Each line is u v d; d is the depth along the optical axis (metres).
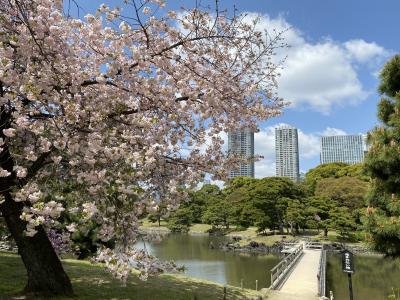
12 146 8.31
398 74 8.47
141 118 7.73
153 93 8.02
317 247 37.72
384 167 7.81
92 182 7.00
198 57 8.70
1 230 12.90
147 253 7.00
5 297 8.90
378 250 7.73
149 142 8.00
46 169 9.07
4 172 6.68
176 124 8.53
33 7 7.20
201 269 29.66
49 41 7.11
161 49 8.01
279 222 50.94
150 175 8.35
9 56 6.89
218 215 59.88
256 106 9.23
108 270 6.91
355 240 46.19
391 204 7.36
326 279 26.17
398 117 7.98
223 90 8.64
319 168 71.31
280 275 19.48
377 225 7.38
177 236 58.09
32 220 6.14
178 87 8.21
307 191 57.56
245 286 22.83
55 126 7.09
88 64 8.22
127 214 7.35
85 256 17.69
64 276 9.76
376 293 22.08
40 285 9.33
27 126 7.09
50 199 8.33
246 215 50.09
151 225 70.12
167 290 11.87
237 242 46.38
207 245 46.31
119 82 7.81
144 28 7.68
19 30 7.00
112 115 8.01
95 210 6.67
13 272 11.77
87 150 7.00
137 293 10.89
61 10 7.36
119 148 6.97
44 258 9.43
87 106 7.64
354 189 49.78
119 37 7.74
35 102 7.59
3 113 7.80
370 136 8.42
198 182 8.86
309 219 46.41
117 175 7.08
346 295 21.58
